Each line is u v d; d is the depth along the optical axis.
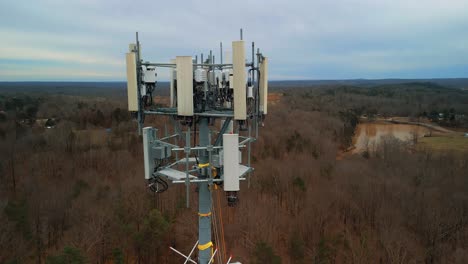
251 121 8.55
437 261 23.41
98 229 21.98
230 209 27.62
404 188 30.81
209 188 8.36
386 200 29.00
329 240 22.72
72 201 27.22
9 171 35.25
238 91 7.01
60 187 31.03
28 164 37.00
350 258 21.89
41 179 33.97
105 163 38.31
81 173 35.91
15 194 30.75
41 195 28.05
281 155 42.72
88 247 20.97
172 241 24.34
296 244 23.02
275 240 24.97
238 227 24.98
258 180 33.16
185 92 7.37
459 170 37.31
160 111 8.02
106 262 22.69
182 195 27.27
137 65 8.04
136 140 44.25
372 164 40.12
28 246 21.92
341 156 53.22
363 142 65.88
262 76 8.42
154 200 27.22
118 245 22.78
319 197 29.59
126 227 22.55
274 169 34.75
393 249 22.11
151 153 8.58
